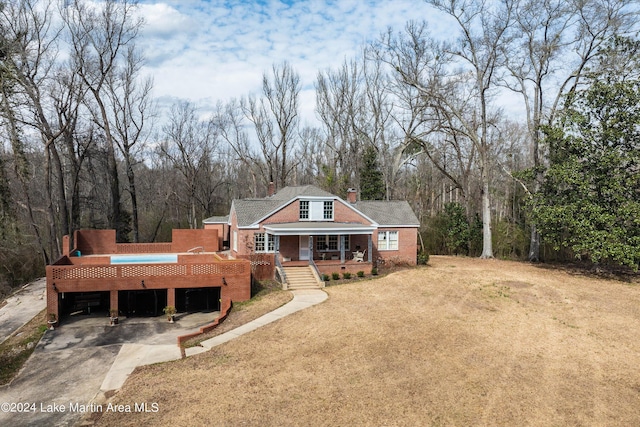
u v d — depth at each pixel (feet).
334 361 48.42
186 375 46.09
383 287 83.10
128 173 143.64
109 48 130.31
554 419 37.04
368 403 39.29
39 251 132.05
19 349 58.23
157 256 102.37
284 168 184.14
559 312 67.72
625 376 45.52
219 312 75.41
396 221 109.50
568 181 87.51
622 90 84.89
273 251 98.22
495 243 141.59
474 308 69.31
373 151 176.04
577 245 85.87
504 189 178.60
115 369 49.49
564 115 95.04
